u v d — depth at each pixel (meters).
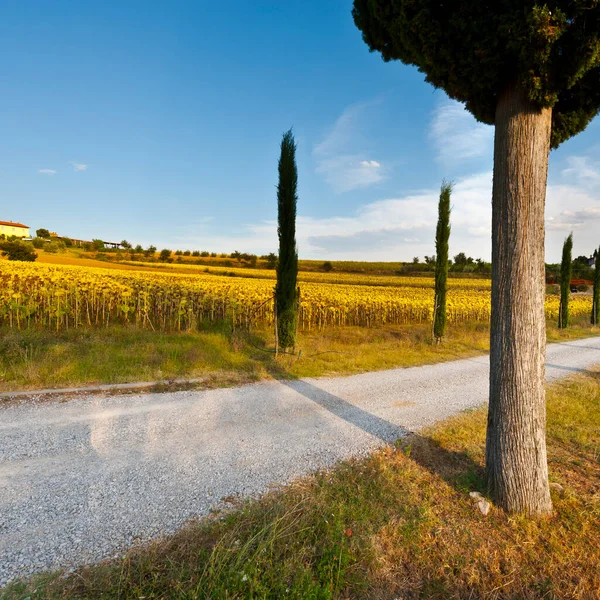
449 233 13.36
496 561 2.68
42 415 5.02
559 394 7.02
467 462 4.15
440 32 3.10
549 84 2.96
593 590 2.48
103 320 12.16
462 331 16.44
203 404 5.82
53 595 2.18
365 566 2.55
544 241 3.21
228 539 2.68
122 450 4.16
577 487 3.67
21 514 2.95
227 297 13.98
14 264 25.91
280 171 9.64
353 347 11.09
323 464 4.03
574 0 2.61
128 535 2.76
